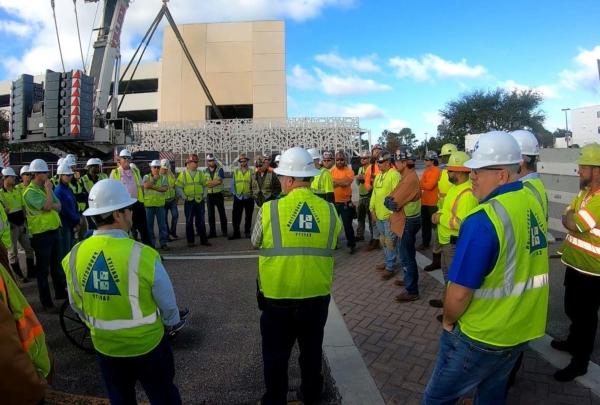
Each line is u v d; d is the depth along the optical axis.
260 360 4.01
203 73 42.78
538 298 2.09
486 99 51.09
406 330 4.49
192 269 7.48
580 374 3.37
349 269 7.04
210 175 10.57
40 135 17.31
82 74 16.62
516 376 3.50
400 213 5.25
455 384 2.13
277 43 43.34
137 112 54.34
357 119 35.66
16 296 1.96
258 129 35.69
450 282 2.01
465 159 4.18
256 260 8.02
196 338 4.53
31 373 1.71
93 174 9.00
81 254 2.41
